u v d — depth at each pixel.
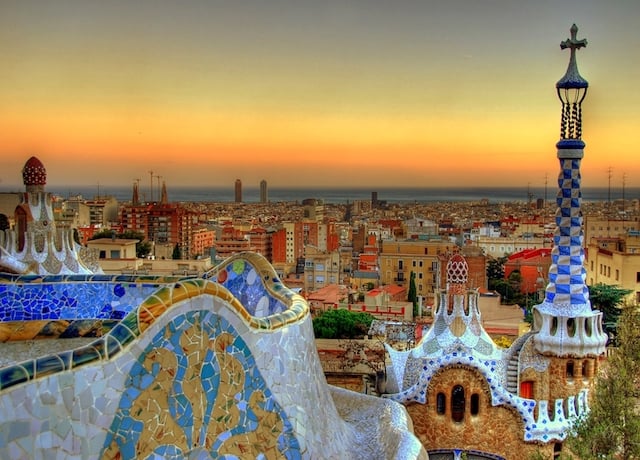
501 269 110.00
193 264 80.69
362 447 13.86
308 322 12.41
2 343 13.16
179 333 9.54
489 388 29.36
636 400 24.41
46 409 8.36
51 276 13.65
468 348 30.47
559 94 30.86
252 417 10.30
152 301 9.36
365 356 41.84
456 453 29.62
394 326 51.28
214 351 9.93
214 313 9.94
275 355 10.89
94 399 8.73
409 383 30.97
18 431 8.14
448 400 29.56
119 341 9.04
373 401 15.75
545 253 111.38
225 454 9.87
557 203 31.00
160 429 9.23
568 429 25.12
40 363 8.45
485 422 29.53
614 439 21.41
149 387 9.20
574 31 31.05
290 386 11.08
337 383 37.59
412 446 12.40
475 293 31.59
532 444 29.30
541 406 29.50
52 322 13.40
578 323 29.94
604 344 30.22
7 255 20.12
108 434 8.80
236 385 10.15
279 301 13.08
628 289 67.44
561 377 30.16
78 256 24.56
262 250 154.88
